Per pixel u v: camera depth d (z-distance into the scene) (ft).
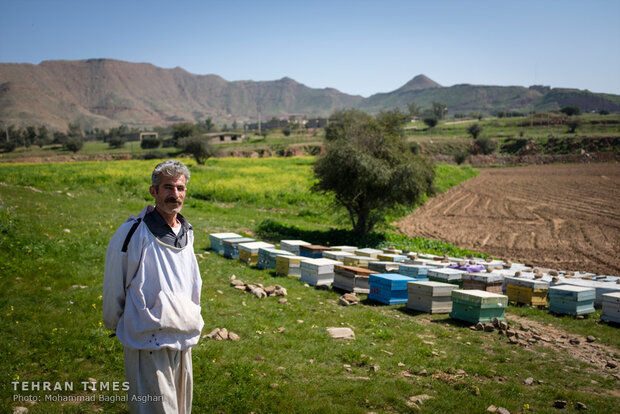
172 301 10.36
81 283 30.94
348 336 25.63
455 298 31.09
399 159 66.69
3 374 17.01
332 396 17.83
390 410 17.10
